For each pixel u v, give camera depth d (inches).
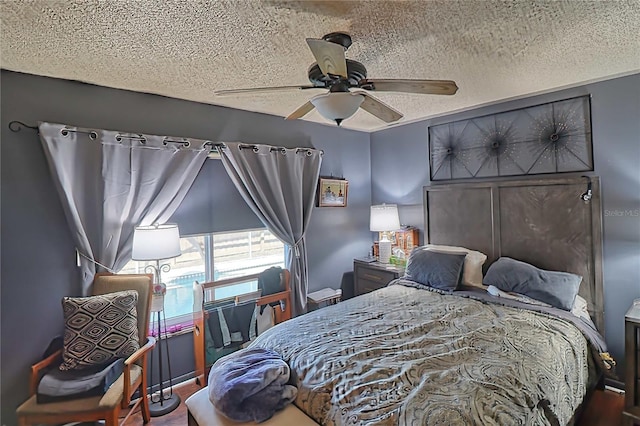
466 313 88.1
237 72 87.5
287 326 86.6
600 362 83.2
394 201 157.8
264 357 71.4
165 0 55.0
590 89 99.5
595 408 87.3
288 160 129.4
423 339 73.5
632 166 93.4
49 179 85.7
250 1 56.0
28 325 82.7
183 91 100.8
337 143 153.3
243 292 121.4
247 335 112.5
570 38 72.1
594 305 98.0
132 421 87.9
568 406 66.1
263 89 70.0
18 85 82.4
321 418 57.9
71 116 89.1
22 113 82.7
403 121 148.3
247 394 60.6
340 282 155.1
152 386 102.3
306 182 137.9
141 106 99.9
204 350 104.3
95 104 92.6
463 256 114.1
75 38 67.4
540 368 63.7
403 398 53.4
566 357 71.7
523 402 54.7
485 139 123.6
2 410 79.0
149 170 97.7
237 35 67.9
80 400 69.1
